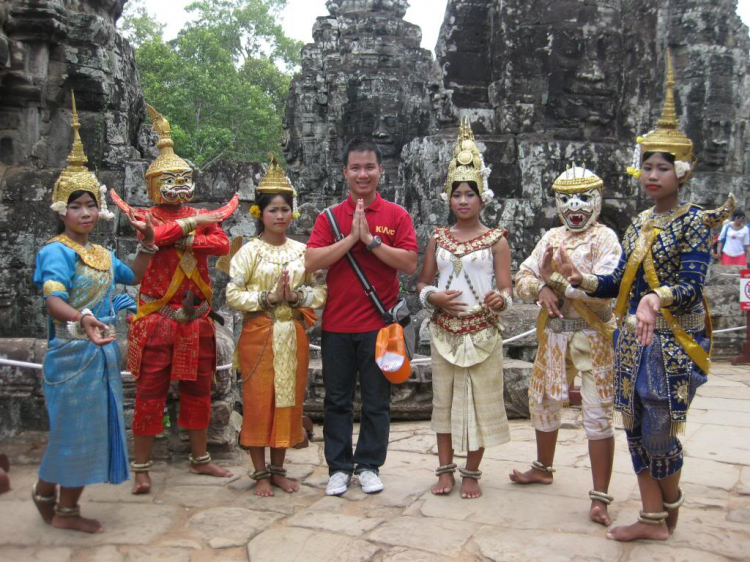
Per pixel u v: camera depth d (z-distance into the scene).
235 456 4.50
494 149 9.73
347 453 4.00
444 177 9.59
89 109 7.29
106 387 3.29
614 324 3.65
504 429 3.83
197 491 3.91
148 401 3.87
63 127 7.18
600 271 3.62
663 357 3.05
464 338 3.78
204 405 4.12
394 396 5.51
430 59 19.70
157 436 4.41
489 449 4.76
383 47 19.25
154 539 3.24
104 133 7.27
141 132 9.41
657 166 3.14
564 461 4.48
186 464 4.38
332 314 4.01
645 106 11.04
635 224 3.30
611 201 9.77
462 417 3.79
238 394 5.45
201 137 29.97
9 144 6.99
